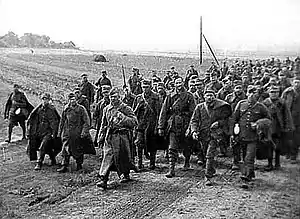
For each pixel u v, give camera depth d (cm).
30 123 1123
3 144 1408
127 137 941
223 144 951
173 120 970
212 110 903
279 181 777
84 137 1057
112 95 941
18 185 952
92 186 937
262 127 835
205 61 3170
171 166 973
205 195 827
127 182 952
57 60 4300
